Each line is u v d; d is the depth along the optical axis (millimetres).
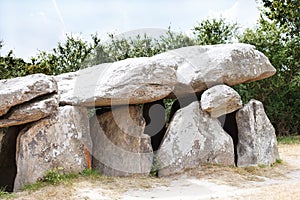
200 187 7445
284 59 16062
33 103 7613
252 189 7121
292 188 6902
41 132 7672
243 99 16031
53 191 6758
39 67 16172
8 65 16016
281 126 17312
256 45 16250
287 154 11906
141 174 8469
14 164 8656
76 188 6988
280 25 17500
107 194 6824
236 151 9664
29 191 6906
